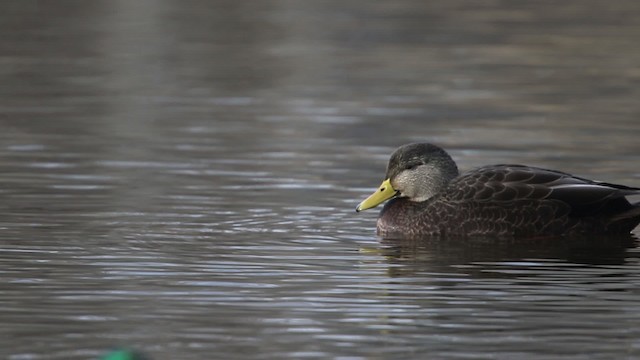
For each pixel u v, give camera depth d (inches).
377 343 400.8
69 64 1052.5
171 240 539.2
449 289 468.4
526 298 456.4
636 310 441.4
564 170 688.4
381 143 768.3
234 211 597.3
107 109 869.2
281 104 894.4
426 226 557.9
